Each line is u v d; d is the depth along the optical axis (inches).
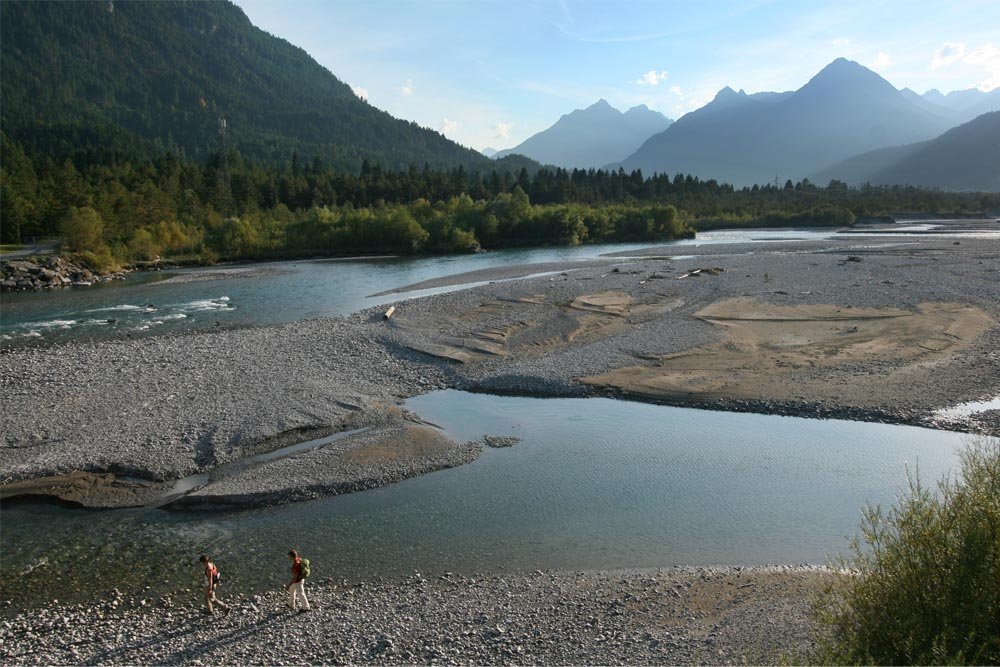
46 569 717.3
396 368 1417.3
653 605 616.1
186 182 5196.9
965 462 600.7
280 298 2405.3
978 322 1685.5
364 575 698.8
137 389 1242.0
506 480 924.0
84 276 2997.0
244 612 626.5
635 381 1320.1
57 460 947.3
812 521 795.4
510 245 4618.6
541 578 681.6
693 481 911.7
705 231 6033.5
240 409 1144.2
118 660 553.3
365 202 5743.1
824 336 1612.9
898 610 431.5
